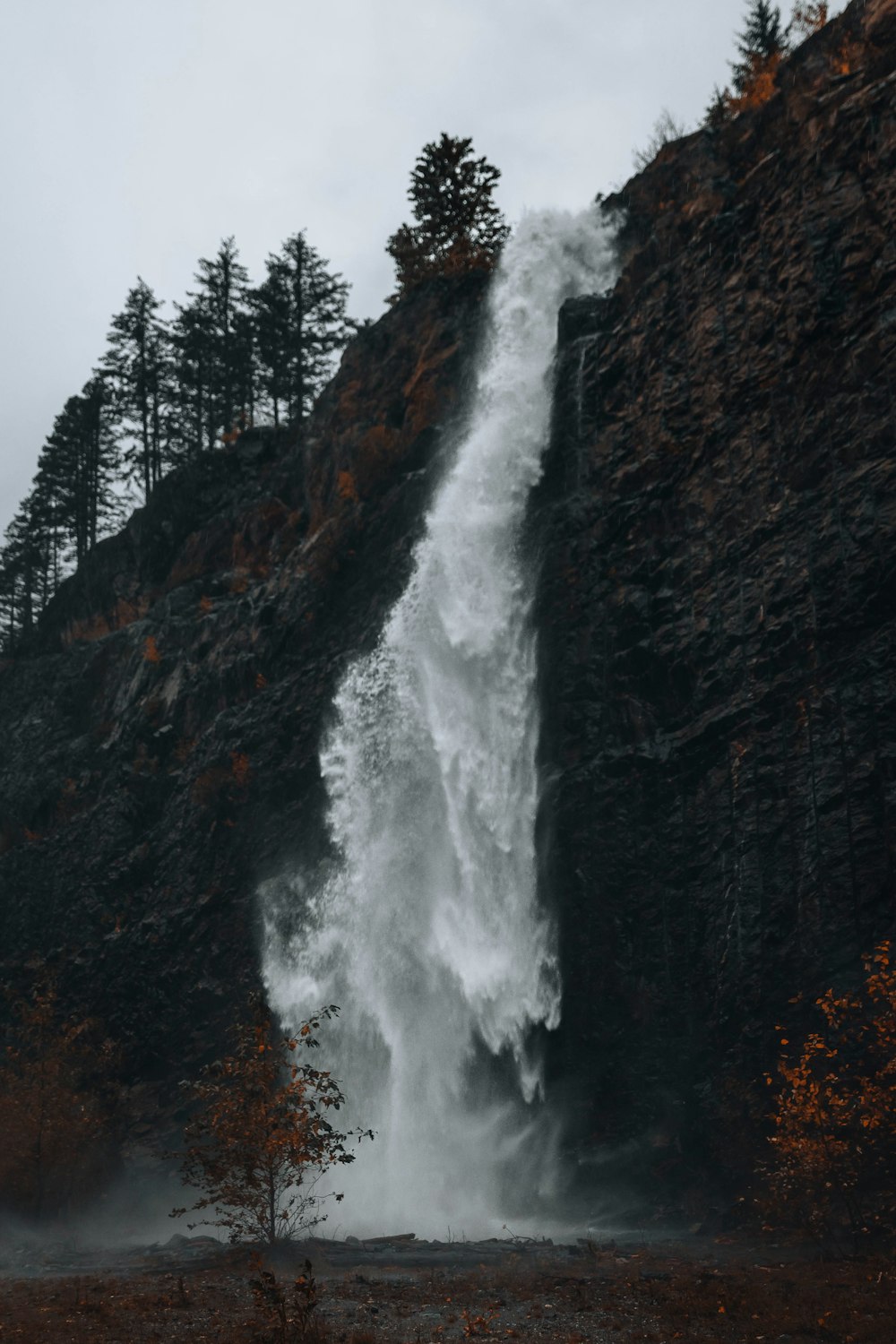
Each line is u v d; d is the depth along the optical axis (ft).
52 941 150.71
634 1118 74.08
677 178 119.24
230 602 166.40
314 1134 57.88
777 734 74.84
